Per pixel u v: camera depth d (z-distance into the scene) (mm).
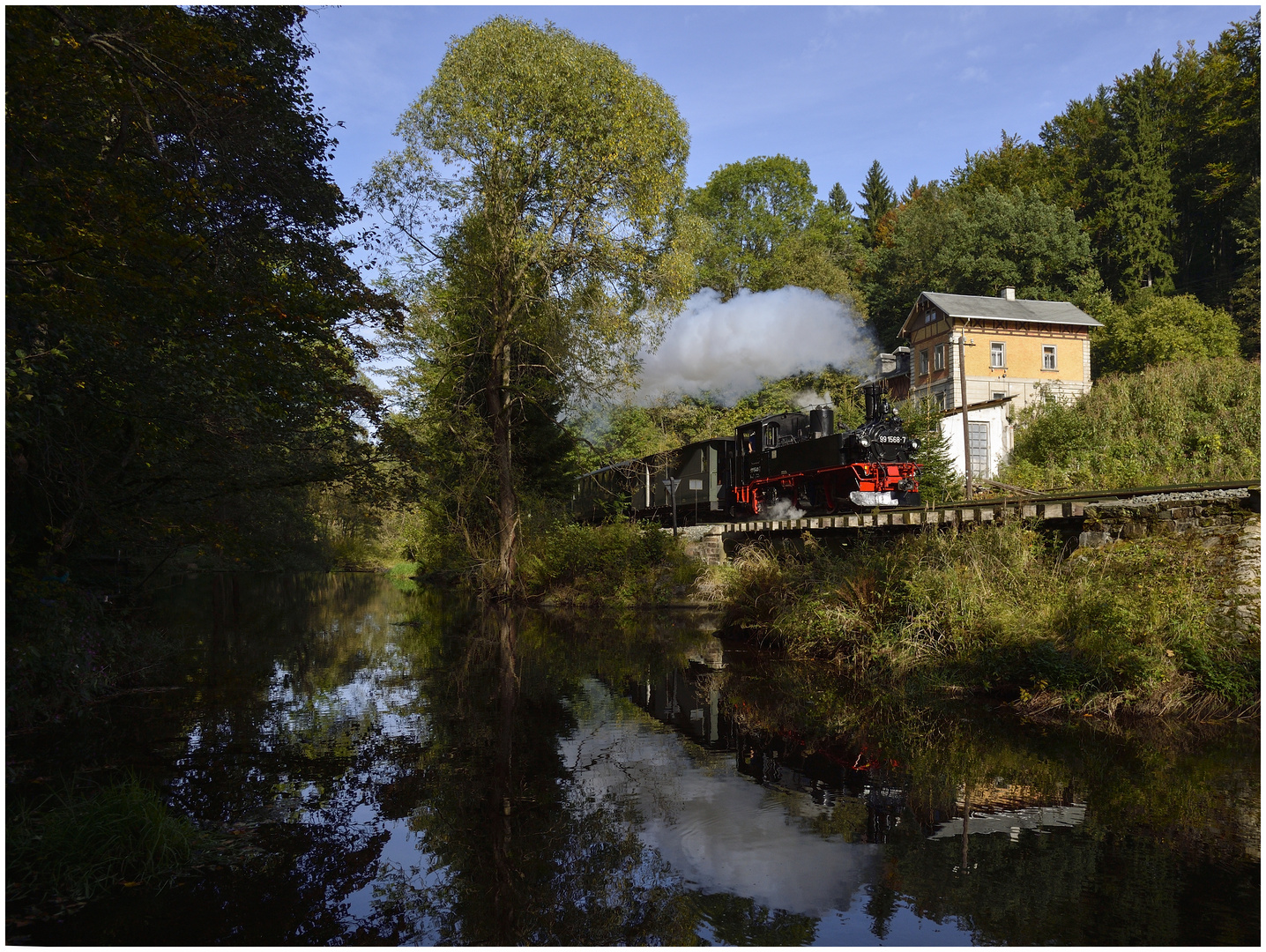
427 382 21062
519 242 17781
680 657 11672
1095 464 19109
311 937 3521
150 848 4312
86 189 6434
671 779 5797
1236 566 7117
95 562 11883
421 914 3717
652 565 19297
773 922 3551
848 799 5293
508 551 20312
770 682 9469
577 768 6141
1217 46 42594
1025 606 8391
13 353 6234
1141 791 5207
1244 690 6754
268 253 9695
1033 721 7102
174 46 6684
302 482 12055
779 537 14898
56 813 4758
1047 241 39031
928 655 8953
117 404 8586
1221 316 31281
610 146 17344
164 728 7441
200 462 10617
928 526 10305
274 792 5578
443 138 17891
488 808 5219
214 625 16172
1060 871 4012
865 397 17547
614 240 18797
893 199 63656
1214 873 3949
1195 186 41812
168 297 7301
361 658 11789
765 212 42219
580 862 4320
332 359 10320
